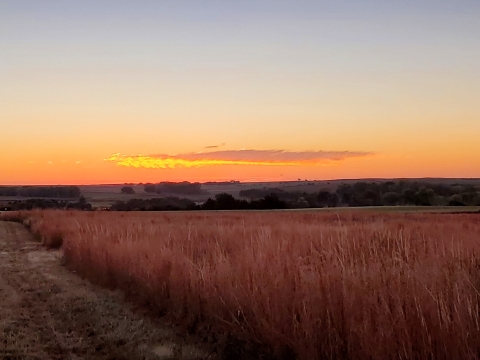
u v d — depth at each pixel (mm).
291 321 6766
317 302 6531
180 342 7922
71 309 10141
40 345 7730
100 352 7484
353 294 6262
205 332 8203
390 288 6152
